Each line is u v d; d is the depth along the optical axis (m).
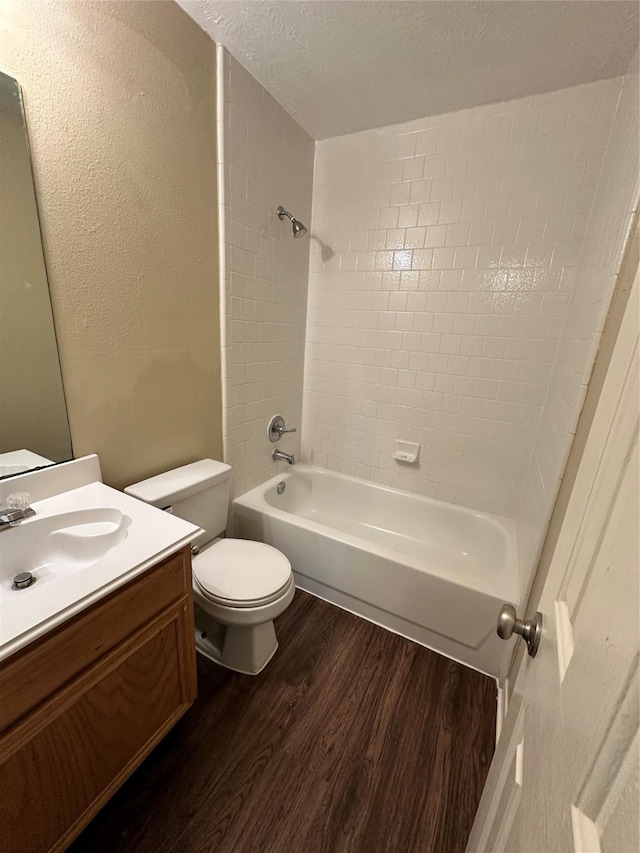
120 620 0.88
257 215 1.76
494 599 1.43
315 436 2.51
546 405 1.78
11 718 0.69
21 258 0.99
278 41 1.37
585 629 0.40
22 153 0.94
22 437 1.08
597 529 0.44
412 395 2.15
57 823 0.82
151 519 1.07
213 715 1.29
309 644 1.60
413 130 1.83
